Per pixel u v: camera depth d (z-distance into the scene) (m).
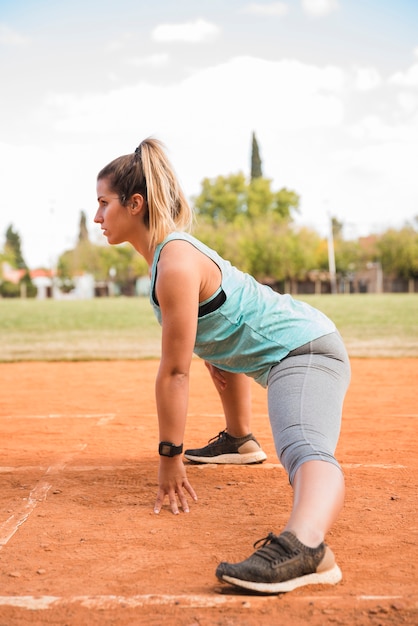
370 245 67.00
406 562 2.85
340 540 3.11
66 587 2.65
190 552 3.00
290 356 3.14
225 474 4.30
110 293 72.44
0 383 9.29
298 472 2.68
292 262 61.59
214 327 3.19
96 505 3.68
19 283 71.88
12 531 3.29
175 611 2.43
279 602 2.48
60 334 18.03
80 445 5.20
